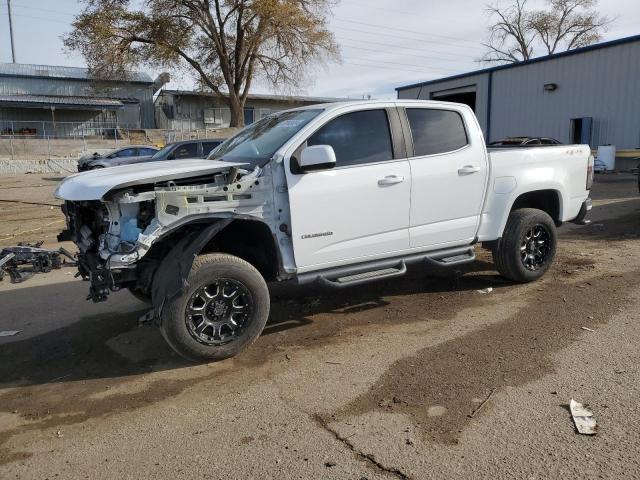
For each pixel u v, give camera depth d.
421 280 6.55
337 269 4.91
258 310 4.45
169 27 38.12
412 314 5.40
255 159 4.74
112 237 4.16
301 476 2.94
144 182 4.06
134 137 42.22
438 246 5.45
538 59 24.91
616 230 9.20
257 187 4.45
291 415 3.58
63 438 3.44
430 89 31.53
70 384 4.19
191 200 4.22
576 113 23.45
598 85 22.39
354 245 4.91
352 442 3.24
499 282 6.35
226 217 4.31
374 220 4.96
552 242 6.24
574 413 3.43
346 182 4.77
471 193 5.54
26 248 7.14
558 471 2.89
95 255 4.55
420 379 3.99
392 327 5.07
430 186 5.24
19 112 44.88
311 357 4.47
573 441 3.15
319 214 4.67
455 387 3.85
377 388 3.89
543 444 3.13
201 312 4.26
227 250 4.83
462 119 5.56
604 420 3.35
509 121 26.86
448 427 3.35
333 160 4.36
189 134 41.94
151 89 51.19
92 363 4.55
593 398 3.62
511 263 6.00
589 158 6.61
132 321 5.53
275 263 4.66
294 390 3.92
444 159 5.32
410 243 5.24
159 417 3.64
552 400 3.62
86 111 47.50
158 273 4.24
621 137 21.70
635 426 3.27
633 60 21.02
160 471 3.05
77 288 6.78
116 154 24.66
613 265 6.88
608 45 21.81
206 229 4.21
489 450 3.10
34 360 4.67
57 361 4.63
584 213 6.73
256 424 3.49
